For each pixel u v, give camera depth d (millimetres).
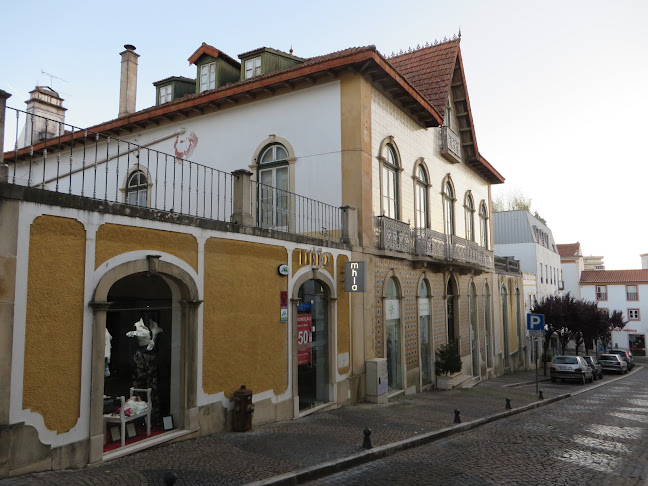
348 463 7270
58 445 5957
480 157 22344
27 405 5664
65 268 6137
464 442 9250
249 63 16484
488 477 6949
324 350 11695
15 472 5516
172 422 7906
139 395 8008
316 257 11148
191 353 7867
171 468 6391
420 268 16312
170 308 8078
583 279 58938
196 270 8008
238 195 9312
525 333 32188
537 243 42625
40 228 5887
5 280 5500
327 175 13266
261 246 9516
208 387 8180
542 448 8859
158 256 7289
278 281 9961
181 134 15680
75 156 17500
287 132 13922
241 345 8914
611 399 18062
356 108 13016
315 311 11562
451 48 19125
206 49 17188
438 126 17703
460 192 21438
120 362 8094
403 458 7918
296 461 7043
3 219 5520
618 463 8016
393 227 14289
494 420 11852
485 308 24000
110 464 6406
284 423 9625
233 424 8570
